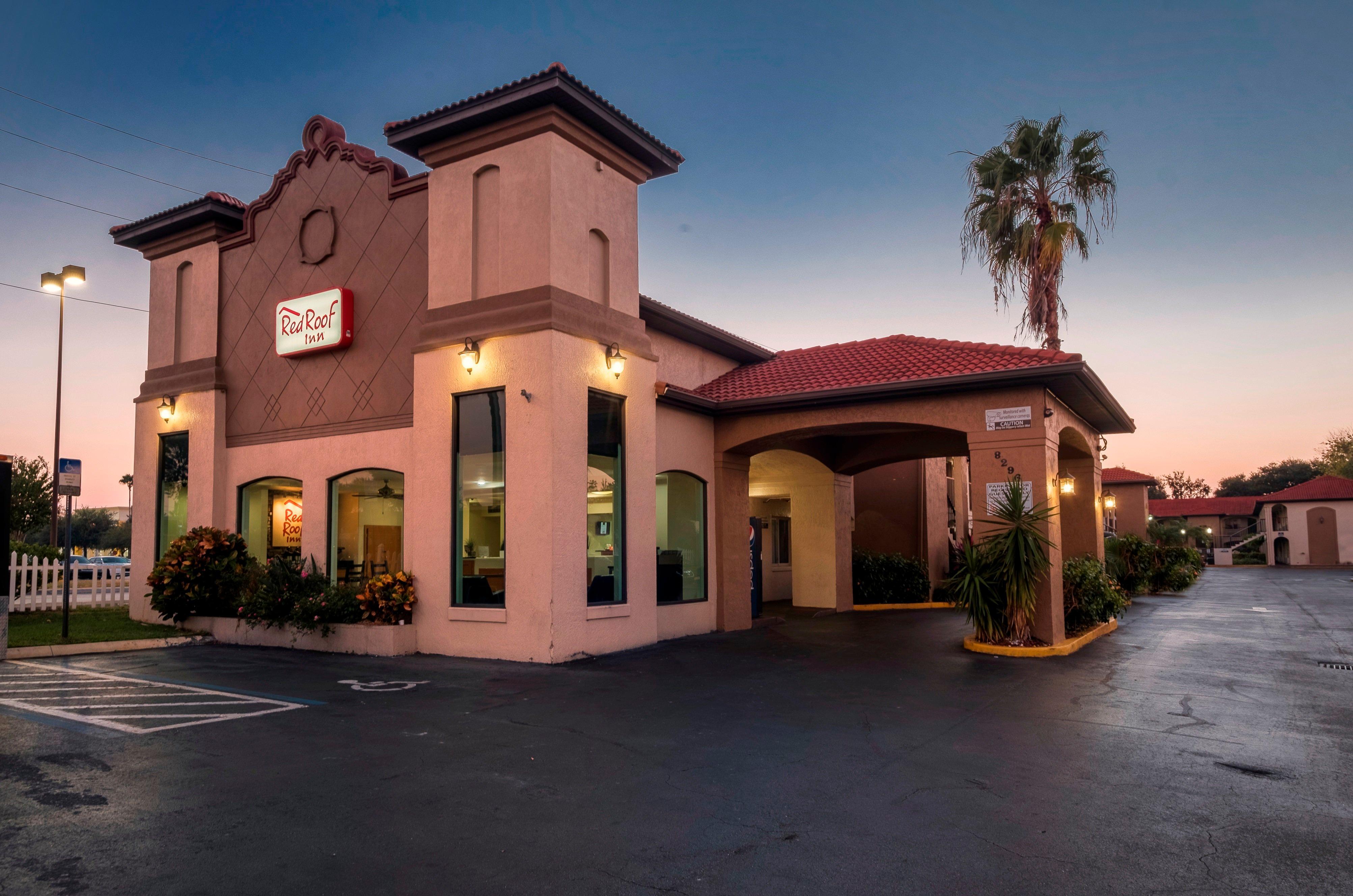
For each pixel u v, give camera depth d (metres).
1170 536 29.09
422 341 12.53
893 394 13.58
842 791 5.56
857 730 7.29
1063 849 4.55
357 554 14.00
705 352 17.39
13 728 7.20
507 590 11.34
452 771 5.99
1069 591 14.03
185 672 10.30
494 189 12.30
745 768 6.09
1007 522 12.43
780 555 22.53
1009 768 6.11
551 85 11.23
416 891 3.96
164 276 16.75
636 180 13.46
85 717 7.69
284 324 14.41
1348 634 14.63
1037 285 21.62
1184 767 6.17
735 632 15.14
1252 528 65.25
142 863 4.24
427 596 12.12
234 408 15.37
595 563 12.05
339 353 13.92
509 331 11.56
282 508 15.71
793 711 8.10
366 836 4.67
